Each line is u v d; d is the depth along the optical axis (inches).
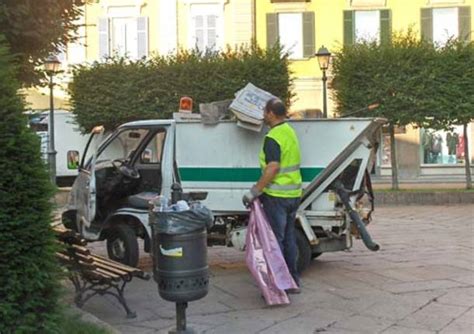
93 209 327.9
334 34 1171.9
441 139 1181.7
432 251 390.6
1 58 163.3
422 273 321.7
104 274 237.1
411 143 1179.3
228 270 344.8
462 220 572.1
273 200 272.5
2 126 157.1
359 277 315.6
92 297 264.7
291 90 1030.4
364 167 323.0
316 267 343.6
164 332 229.3
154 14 1169.4
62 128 1074.1
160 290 205.0
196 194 238.5
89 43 1160.8
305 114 1167.0
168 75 899.4
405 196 758.5
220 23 1163.9
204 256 205.5
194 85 896.3
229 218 343.3
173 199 213.2
